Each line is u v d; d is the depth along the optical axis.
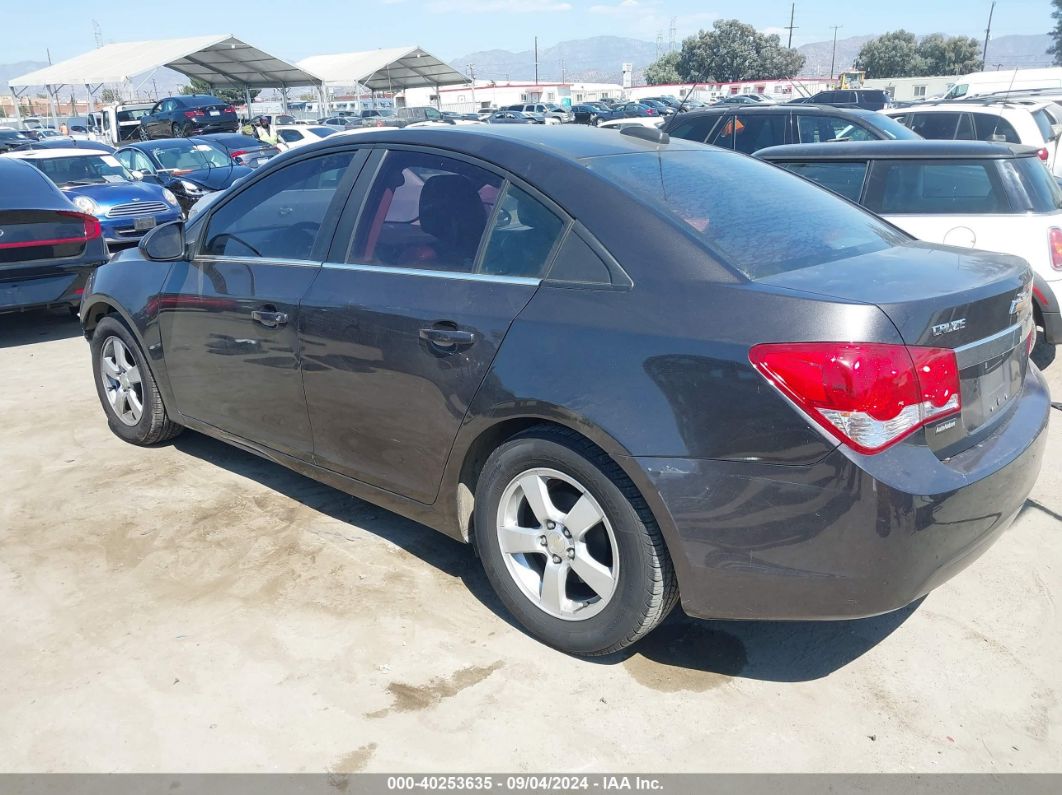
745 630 3.15
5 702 2.75
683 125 10.02
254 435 3.95
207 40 38.34
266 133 27.28
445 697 2.77
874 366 2.32
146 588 3.40
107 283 4.62
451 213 3.16
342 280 3.39
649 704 2.74
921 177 6.11
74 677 2.87
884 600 2.43
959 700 2.77
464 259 3.08
